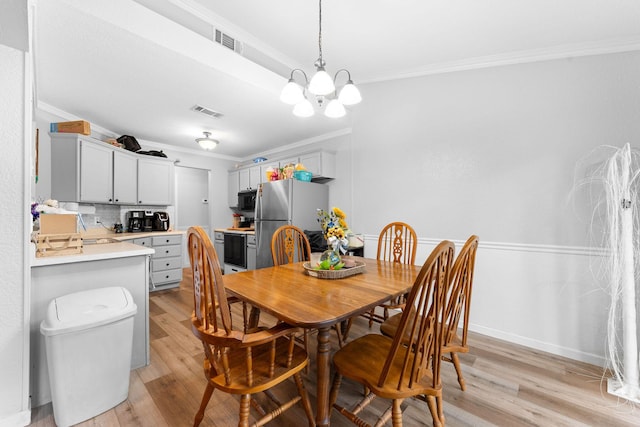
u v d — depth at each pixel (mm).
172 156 4574
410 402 1491
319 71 1518
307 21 2047
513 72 2246
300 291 1293
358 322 2582
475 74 2432
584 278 1934
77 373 1293
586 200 1938
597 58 1931
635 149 1790
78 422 1299
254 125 3506
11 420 1248
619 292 1735
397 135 2924
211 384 1094
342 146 3654
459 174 2504
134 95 2596
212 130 3729
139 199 3789
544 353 2025
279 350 1279
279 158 4172
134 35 1699
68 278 1511
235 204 5102
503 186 2277
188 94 2559
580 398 1507
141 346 1796
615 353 1692
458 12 1890
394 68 2711
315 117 3207
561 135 2043
